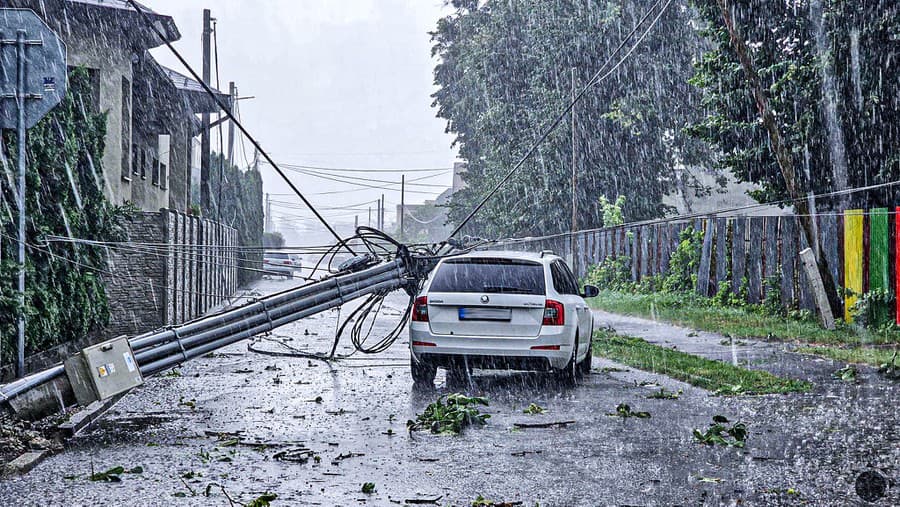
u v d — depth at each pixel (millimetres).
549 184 43281
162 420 9711
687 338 19156
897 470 7277
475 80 50688
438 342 11984
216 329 10695
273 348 17703
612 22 42438
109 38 22719
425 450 8117
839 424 9289
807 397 11109
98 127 15805
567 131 43188
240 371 14023
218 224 34375
